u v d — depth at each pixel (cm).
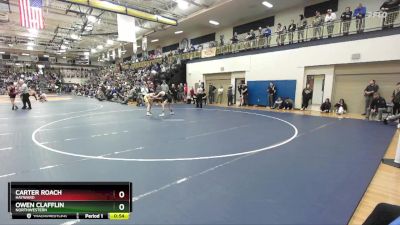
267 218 249
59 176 357
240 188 320
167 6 1759
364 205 277
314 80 1296
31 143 561
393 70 1019
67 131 709
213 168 396
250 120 942
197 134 669
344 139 609
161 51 2689
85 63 4344
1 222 242
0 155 465
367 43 1057
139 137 629
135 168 394
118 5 1339
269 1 1486
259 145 546
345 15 1117
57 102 1862
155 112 1212
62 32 2353
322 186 326
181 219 247
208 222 242
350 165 410
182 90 1952
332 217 250
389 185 332
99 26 2158
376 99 970
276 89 1444
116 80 2452
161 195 300
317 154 476
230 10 1641
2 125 809
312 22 1356
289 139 608
